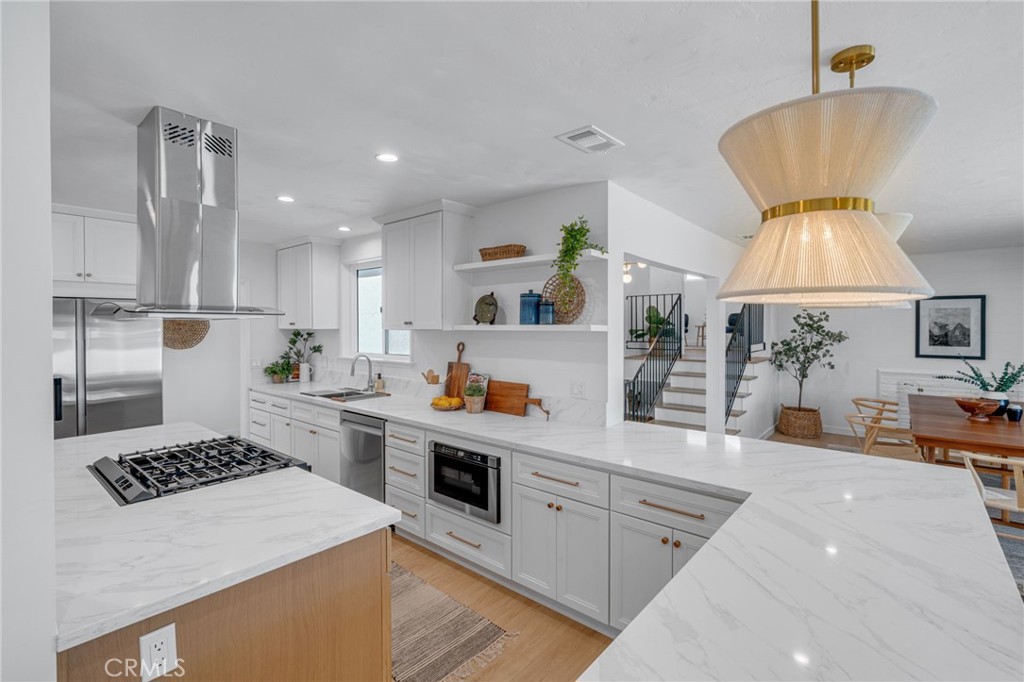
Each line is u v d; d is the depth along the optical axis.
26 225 0.92
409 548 3.26
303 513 1.61
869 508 1.68
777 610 1.05
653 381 5.91
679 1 1.33
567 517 2.44
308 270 4.88
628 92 1.85
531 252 3.29
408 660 2.17
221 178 2.12
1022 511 2.65
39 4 0.93
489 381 3.57
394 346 4.72
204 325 2.29
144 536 1.43
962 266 5.72
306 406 4.20
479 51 1.58
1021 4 1.30
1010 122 2.07
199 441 2.52
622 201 3.09
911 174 2.77
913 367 6.10
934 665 0.86
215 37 1.50
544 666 2.14
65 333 3.77
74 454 2.30
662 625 0.99
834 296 1.25
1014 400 5.42
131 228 3.97
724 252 4.79
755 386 6.18
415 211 3.59
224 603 1.27
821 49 1.54
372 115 2.05
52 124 2.11
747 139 1.03
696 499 2.03
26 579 0.93
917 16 1.37
